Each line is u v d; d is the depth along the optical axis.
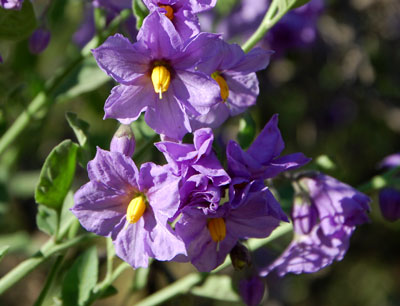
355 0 0.36
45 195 0.19
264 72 0.35
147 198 0.17
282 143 0.18
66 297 0.20
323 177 0.20
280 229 0.21
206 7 0.17
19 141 0.29
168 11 0.17
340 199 0.19
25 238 0.33
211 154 0.17
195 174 0.17
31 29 0.20
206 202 0.17
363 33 0.36
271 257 0.33
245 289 0.20
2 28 0.20
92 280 0.20
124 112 0.17
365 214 0.19
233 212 0.17
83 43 0.29
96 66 0.24
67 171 0.19
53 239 0.19
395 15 0.36
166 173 0.17
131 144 0.18
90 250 0.20
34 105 0.24
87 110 0.32
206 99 0.17
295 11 0.31
